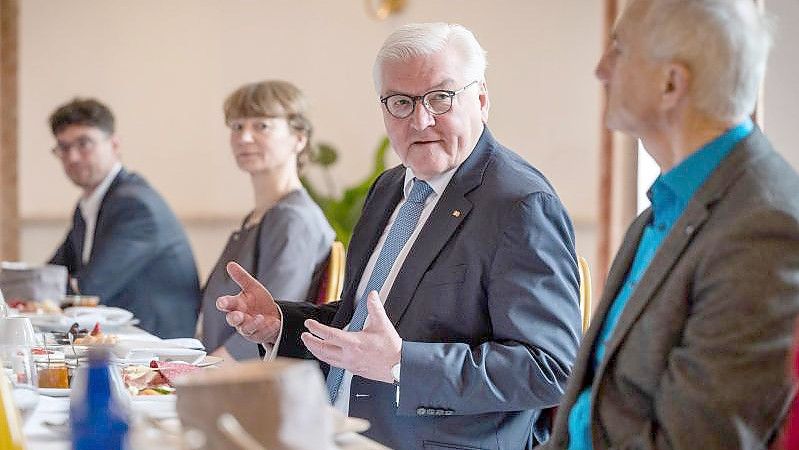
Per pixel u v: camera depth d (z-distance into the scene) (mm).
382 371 2801
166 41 9289
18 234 8984
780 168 2096
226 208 9398
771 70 3830
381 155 9180
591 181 9508
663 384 2057
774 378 1941
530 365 2865
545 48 9531
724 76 2109
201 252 9391
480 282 2994
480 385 2834
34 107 9062
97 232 5781
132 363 3178
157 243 5719
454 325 3021
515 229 2955
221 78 9398
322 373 3299
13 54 8984
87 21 9148
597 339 2396
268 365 1729
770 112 3838
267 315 3309
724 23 2109
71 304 5129
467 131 3096
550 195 3016
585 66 9508
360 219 3439
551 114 9539
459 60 3088
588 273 3365
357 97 9562
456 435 2947
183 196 9352
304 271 4492
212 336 4648
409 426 2961
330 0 9516
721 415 1955
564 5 9516
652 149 2248
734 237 2016
